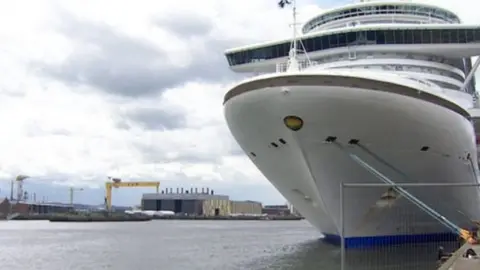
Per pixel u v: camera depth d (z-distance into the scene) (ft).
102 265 116.47
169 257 131.23
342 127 66.59
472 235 68.49
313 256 104.53
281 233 265.13
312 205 89.51
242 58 107.34
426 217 85.40
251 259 116.78
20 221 593.01
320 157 70.90
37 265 119.55
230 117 75.25
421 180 77.92
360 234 82.64
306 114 65.10
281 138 71.05
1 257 138.21
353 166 72.49
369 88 63.31
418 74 90.27
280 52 102.63
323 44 95.20
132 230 331.36
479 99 101.04
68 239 225.76
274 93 64.49
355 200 76.89
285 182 84.99
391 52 92.53
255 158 83.87
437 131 71.36
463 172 83.41
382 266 78.07
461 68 102.37
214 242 192.03
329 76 62.54
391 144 70.38
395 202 79.20
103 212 627.46
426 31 90.89
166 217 650.02
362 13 103.76
